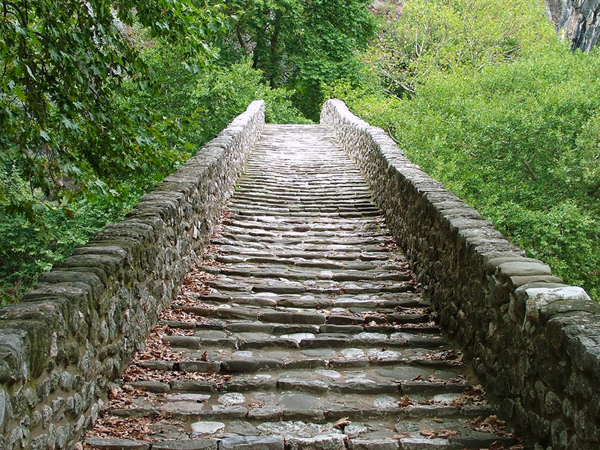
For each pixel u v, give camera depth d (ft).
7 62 13.69
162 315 15.62
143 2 15.71
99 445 9.71
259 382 12.41
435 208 16.56
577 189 41.57
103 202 41.88
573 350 8.05
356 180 32.78
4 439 6.93
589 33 92.12
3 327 7.75
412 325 15.67
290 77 86.02
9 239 41.88
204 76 46.88
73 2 15.17
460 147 44.78
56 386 8.71
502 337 11.02
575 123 41.27
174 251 17.01
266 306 17.08
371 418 11.19
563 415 8.48
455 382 12.49
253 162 37.37
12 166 24.57
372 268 20.40
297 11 79.30
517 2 74.02
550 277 10.59
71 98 15.49
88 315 10.03
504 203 40.37
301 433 10.64
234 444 9.91
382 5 100.63
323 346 14.55
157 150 19.21
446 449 9.94
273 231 24.76
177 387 12.17
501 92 49.29
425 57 64.90
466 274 13.48
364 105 58.80
